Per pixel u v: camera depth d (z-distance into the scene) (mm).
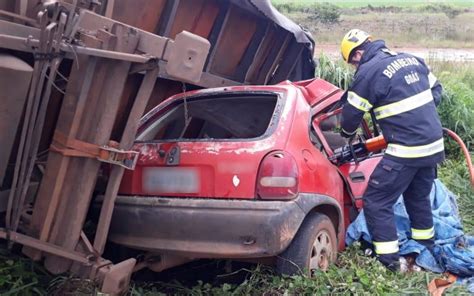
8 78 2969
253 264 4195
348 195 4535
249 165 3637
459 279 4266
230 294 3781
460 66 13344
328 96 4664
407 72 4395
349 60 4703
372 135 5285
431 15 34281
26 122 3174
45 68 3129
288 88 4293
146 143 4016
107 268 3473
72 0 3363
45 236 3395
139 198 3867
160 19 4988
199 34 5469
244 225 3545
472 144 7578
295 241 3748
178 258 3994
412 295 3758
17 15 3422
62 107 3379
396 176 4316
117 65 3301
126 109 4281
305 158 3887
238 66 6191
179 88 5410
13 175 3330
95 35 3227
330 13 30359
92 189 3441
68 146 3336
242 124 4559
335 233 4145
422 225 4590
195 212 3645
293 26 6402
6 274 3705
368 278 3795
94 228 4070
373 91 4348
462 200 5992
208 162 3717
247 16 5820
